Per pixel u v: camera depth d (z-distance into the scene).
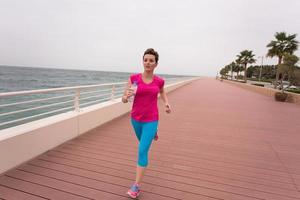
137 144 3.95
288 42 22.91
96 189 2.42
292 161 3.55
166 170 3.00
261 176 2.96
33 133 3.06
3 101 19.22
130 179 2.68
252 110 8.81
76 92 4.30
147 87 2.21
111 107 5.71
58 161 3.06
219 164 3.29
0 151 2.56
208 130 5.28
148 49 2.24
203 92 16.27
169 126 5.54
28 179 2.54
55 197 2.23
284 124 6.40
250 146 4.22
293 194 2.55
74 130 4.10
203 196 2.41
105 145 3.83
